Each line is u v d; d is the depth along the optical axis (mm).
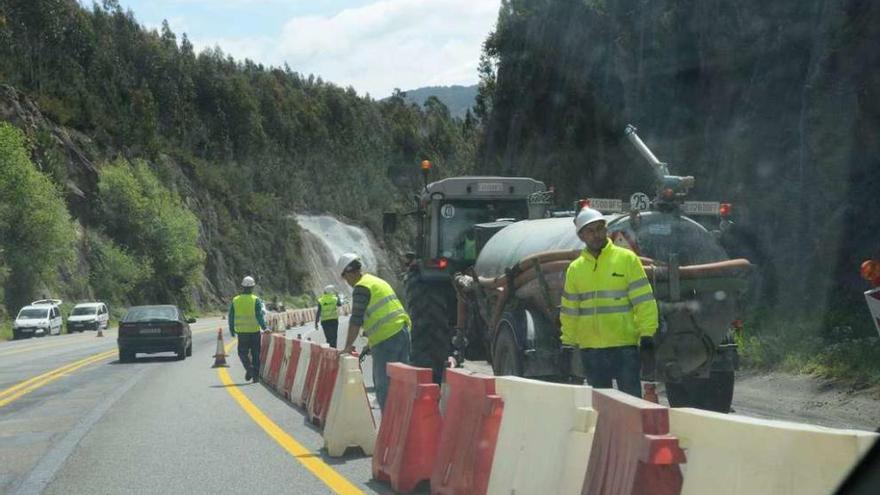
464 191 15578
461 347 13773
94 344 41750
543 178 35875
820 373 13969
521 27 41094
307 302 124000
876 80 17672
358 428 10031
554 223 12078
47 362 28578
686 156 26828
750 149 22312
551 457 5844
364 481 8656
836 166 18391
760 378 14797
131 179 90125
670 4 28422
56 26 129625
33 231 67812
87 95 114625
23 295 67500
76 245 80062
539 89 38312
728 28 24328
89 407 15344
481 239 14289
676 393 11414
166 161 113312
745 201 21891
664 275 10172
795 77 21531
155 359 28750
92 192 88688
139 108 134875
